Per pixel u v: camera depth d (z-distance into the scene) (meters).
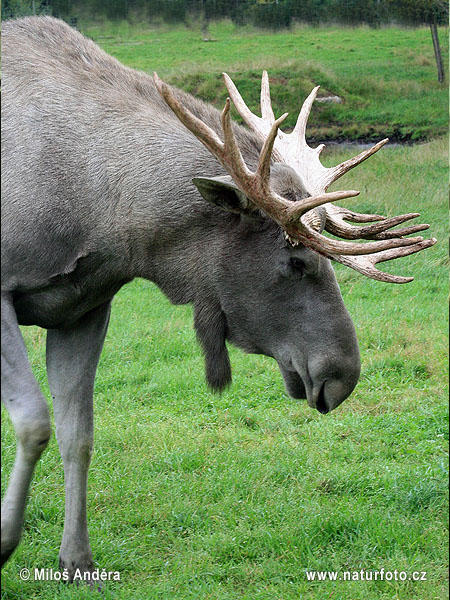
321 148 7.29
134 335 12.77
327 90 30.36
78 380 7.10
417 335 12.81
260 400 10.72
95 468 8.75
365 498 8.26
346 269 16.14
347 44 32.91
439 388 10.98
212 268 6.68
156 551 7.36
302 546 7.36
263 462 8.93
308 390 6.78
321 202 5.90
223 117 6.04
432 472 8.55
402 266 16.48
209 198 6.21
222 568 7.08
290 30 32.31
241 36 30.55
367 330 12.90
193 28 28.55
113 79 6.90
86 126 6.55
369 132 28.55
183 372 11.45
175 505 8.02
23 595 6.62
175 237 6.64
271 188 6.38
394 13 32.72
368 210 18.92
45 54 6.82
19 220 6.23
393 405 10.46
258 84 29.16
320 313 6.62
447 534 7.66
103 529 7.62
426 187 20.27
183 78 28.20
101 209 6.48
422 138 27.75
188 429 9.77
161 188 6.55
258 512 7.90
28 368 6.05
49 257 6.38
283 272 6.56
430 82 31.25
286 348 6.79
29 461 5.85
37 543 7.41
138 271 6.82
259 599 6.65
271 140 5.98
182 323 13.45
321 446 9.39
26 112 6.45
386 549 7.45
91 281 6.73
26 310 6.70
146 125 6.68
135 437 9.42
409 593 6.85
